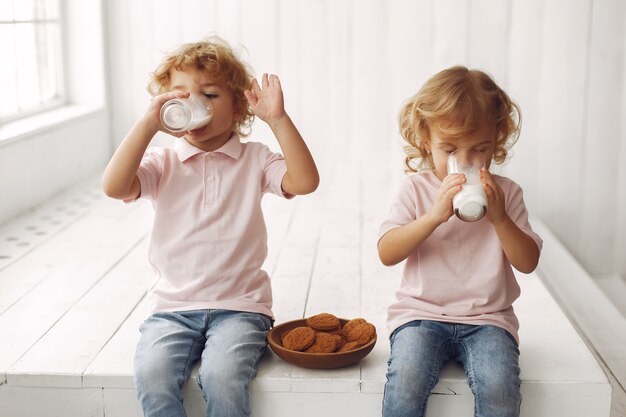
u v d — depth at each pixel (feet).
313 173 5.65
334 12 12.21
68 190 11.23
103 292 7.27
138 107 12.71
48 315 6.69
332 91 12.46
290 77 12.47
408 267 5.69
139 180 5.62
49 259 8.27
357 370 5.49
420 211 5.60
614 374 7.22
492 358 5.20
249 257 5.75
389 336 5.61
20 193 9.96
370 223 9.62
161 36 12.48
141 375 5.15
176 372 5.23
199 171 5.76
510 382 5.12
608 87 11.21
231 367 5.18
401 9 11.94
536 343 6.03
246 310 5.63
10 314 6.71
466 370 5.31
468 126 5.24
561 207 11.55
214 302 5.62
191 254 5.68
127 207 10.43
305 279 7.66
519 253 5.35
